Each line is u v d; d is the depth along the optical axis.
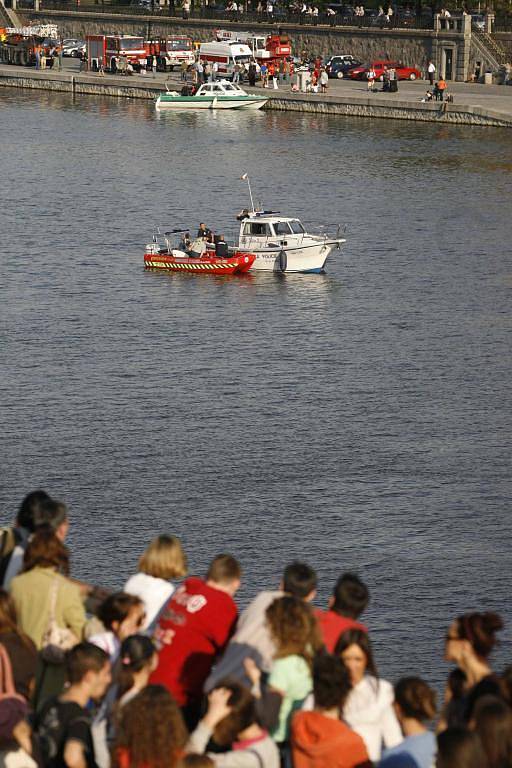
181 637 31.80
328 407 118.19
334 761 28.30
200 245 174.50
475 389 124.25
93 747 29.22
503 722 25.48
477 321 149.50
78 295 159.38
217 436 109.75
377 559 86.62
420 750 28.52
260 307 155.62
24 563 32.84
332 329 146.00
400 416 115.94
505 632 77.75
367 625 77.94
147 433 110.25
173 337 141.88
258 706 30.44
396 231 198.12
